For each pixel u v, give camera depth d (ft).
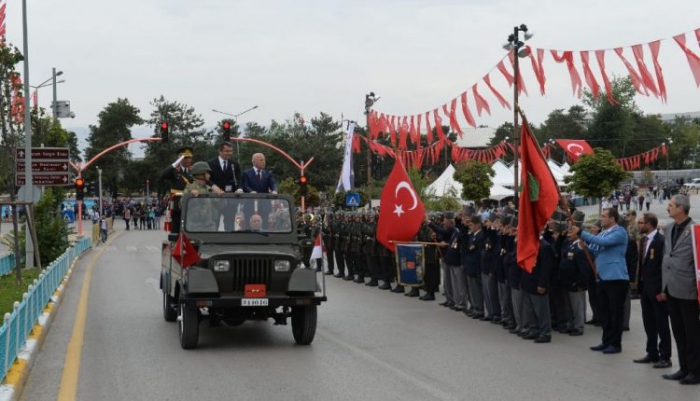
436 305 52.54
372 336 39.34
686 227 28.37
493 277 43.27
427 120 66.95
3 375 25.96
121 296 57.77
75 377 29.53
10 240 85.46
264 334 40.27
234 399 25.89
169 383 28.43
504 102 55.01
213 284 34.37
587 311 50.49
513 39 58.59
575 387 27.48
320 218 83.25
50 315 43.78
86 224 213.66
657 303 31.04
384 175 255.70
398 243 56.90
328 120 262.88
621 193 203.00
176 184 43.09
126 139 335.47
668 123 354.54
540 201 37.11
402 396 26.13
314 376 29.50
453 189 130.00
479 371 30.37
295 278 35.35
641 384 28.02
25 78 71.92
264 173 42.88
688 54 38.11
